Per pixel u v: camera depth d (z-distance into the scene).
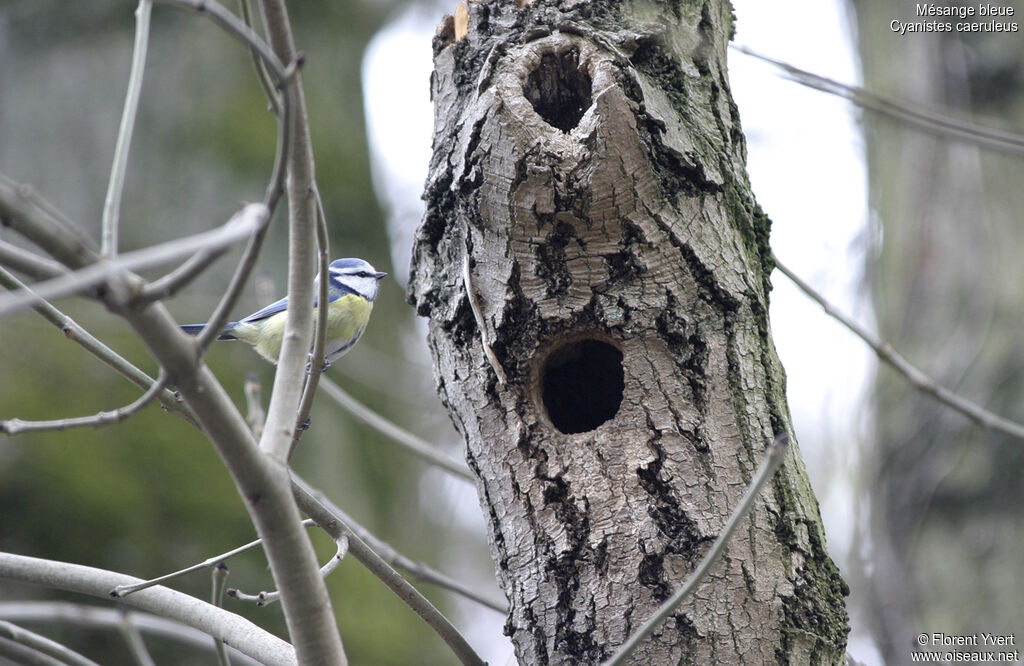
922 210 12.03
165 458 13.84
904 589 10.88
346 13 18.81
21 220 3.56
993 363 10.98
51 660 6.17
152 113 15.24
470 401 6.12
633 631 5.48
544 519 5.79
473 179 5.83
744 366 5.84
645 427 5.79
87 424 4.45
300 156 4.95
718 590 5.46
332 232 17.06
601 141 5.62
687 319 5.84
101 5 15.66
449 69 6.37
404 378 17.62
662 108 5.92
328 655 4.38
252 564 13.52
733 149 6.25
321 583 4.42
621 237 5.82
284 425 4.66
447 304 6.22
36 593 12.34
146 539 13.12
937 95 11.88
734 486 5.64
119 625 7.91
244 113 15.82
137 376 5.74
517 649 5.81
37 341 14.00
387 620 15.34
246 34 4.02
